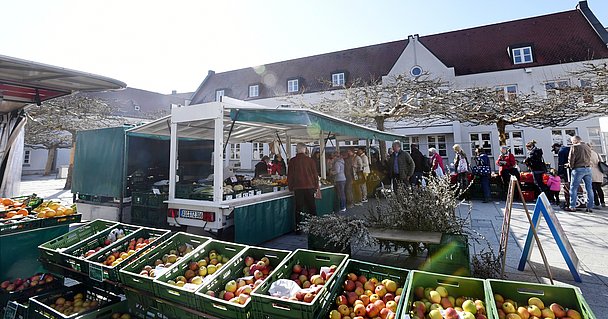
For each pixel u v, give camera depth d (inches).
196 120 199.9
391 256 181.9
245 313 76.4
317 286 81.4
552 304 71.6
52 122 581.6
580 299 69.1
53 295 111.8
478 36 886.4
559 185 335.6
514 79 757.9
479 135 768.3
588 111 420.5
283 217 237.6
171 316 90.4
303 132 343.6
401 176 353.7
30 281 124.9
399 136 452.8
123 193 258.1
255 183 252.8
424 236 148.3
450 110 457.1
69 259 116.8
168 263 105.9
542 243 201.8
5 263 130.9
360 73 946.7
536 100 458.0
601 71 415.2
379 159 501.0
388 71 907.4
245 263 103.9
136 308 100.3
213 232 191.8
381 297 81.5
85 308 104.2
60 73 164.2
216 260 108.5
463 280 80.0
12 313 108.7
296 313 72.1
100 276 106.4
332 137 406.6
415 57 816.9
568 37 776.9
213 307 80.7
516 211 309.1
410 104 471.5
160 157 303.1
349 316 77.8
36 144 978.7
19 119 252.7
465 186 397.1
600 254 175.9
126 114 1074.1
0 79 173.8
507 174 371.6
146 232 130.7
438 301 76.6
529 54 778.2
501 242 157.5
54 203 165.5
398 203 169.9
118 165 262.8
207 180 277.9
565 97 426.3
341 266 90.5
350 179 362.0
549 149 714.2
